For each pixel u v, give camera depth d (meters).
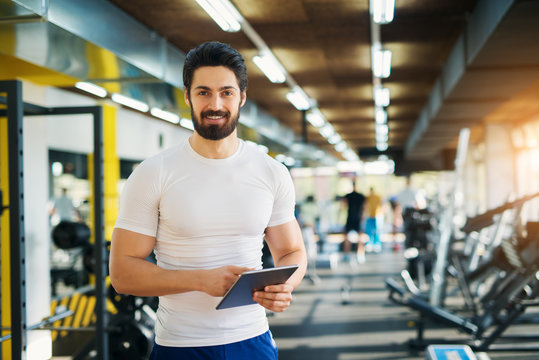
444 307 6.41
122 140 9.09
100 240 3.74
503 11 4.22
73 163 8.06
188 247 1.54
